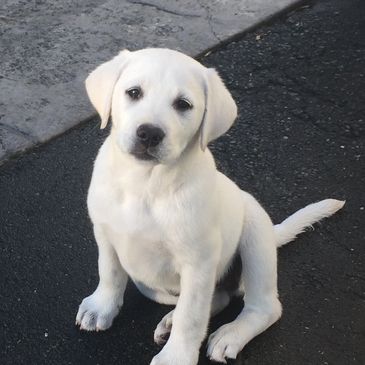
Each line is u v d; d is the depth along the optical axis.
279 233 1.13
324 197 1.28
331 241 1.19
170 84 0.83
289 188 1.30
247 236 1.01
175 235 0.89
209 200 0.89
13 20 1.67
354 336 1.04
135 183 0.88
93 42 1.61
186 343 0.95
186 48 1.62
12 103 1.43
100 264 1.00
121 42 1.62
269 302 1.02
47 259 1.13
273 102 1.49
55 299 1.07
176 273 0.96
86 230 1.18
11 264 1.12
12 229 1.18
